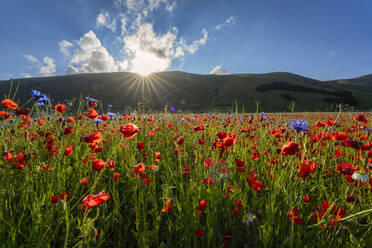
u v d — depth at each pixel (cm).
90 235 100
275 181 144
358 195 138
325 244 109
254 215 115
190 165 183
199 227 120
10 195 109
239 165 143
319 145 204
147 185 157
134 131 122
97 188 155
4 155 124
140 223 124
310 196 162
